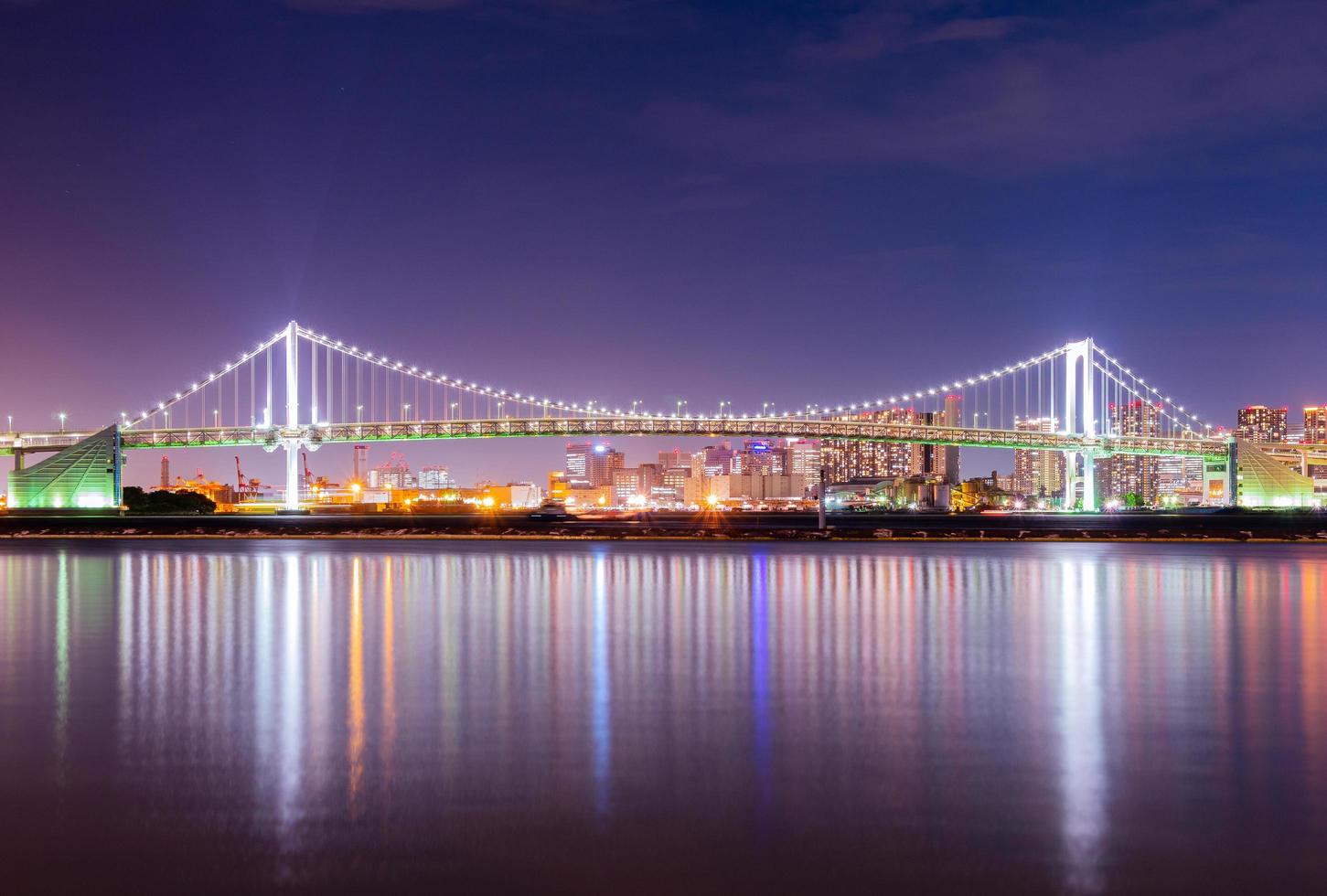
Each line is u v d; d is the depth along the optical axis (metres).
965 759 19.14
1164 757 19.30
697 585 52.75
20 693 24.95
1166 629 36.50
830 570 63.53
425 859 14.56
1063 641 33.56
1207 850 14.87
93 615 39.94
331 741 20.28
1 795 17.14
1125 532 106.94
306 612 41.06
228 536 108.62
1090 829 15.62
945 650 31.70
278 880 13.94
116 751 19.67
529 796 16.97
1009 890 13.66
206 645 32.69
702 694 24.78
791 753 19.47
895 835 15.41
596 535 106.81
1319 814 16.25
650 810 16.36
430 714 22.59
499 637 34.09
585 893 13.56
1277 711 23.05
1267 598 47.06
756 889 13.68
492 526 113.06
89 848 14.98
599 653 30.92
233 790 17.36
